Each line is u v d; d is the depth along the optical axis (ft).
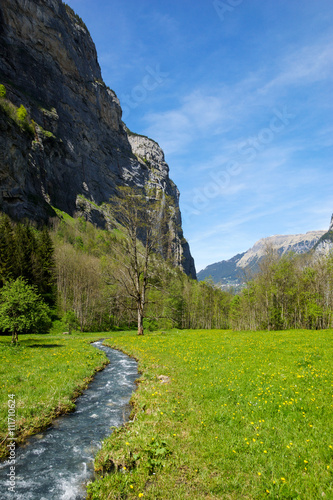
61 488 19.25
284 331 129.90
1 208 313.12
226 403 30.89
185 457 21.02
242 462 19.92
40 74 546.67
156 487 18.04
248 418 26.73
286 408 28.14
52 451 24.48
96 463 21.93
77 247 370.32
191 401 32.30
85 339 127.75
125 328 270.67
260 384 36.24
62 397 37.04
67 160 566.77
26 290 94.07
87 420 31.55
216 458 20.72
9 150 337.31
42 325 169.48
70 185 558.56
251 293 233.35
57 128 546.67
